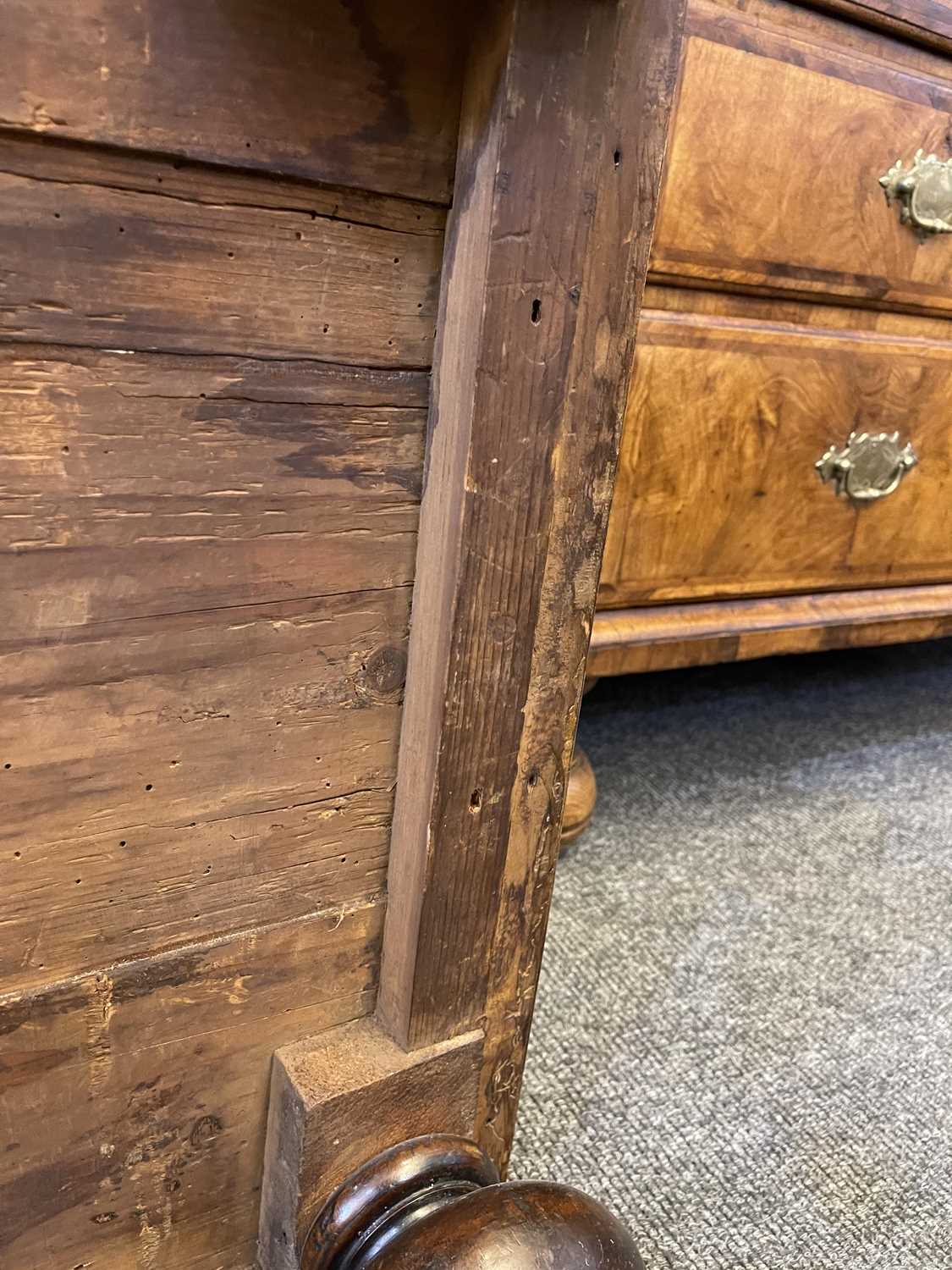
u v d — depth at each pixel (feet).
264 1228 1.83
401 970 1.71
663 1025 2.60
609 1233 1.50
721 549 3.06
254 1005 1.65
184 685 1.39
